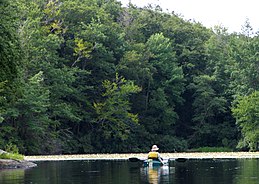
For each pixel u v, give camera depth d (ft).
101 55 211.00
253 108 196.03
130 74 221.25
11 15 95.86
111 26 221.87
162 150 225.35
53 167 107.65
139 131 221.05
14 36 93.61
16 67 94.48
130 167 106.22
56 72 188.55
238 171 90.12
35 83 167.22
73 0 219.82
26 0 199.82
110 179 79.05
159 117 230.89
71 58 211.00
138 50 226.99
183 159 123.34
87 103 206.69
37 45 182.80
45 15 207.10
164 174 86.89
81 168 103.91
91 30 208.74
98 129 208.03
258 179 75.31
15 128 171.94
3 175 86.89
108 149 209.87
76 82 206.90
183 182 73.31
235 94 222.69
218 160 128.47
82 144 201.77
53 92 188.96
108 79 215.31
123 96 207.41
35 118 173.99
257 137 194.18
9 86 100.27
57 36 193.88
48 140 182.29
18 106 166.50
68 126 205.77
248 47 218.59
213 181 73.72
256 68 214.28
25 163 110.01
